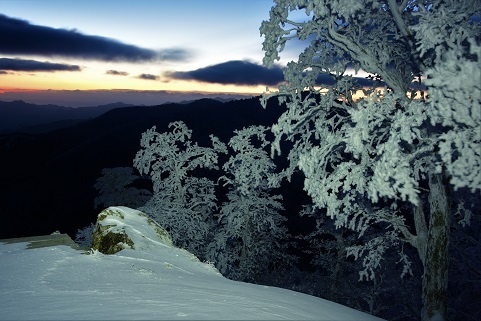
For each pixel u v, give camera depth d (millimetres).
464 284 20391
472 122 7418
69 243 9969
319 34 13516
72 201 113688
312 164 11461
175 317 4727
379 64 13664
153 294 5887
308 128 15430
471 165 7387
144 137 26328
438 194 13172
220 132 163375
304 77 15289
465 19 10938
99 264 8070
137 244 9945
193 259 10289
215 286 7148
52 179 139125
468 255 18969
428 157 10531
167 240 11578
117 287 6281
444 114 7602
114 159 160125
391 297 25656
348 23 14320
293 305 6266
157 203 26359
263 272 32531
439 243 13156
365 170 11195
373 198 8992
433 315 13023
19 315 4672
